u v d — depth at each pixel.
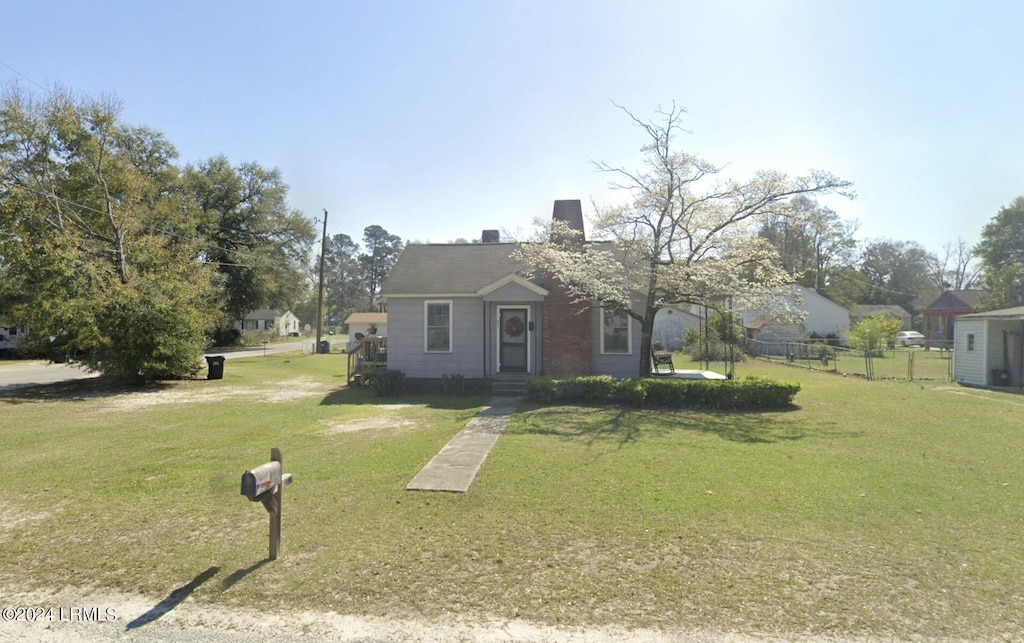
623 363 15.16
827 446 8.11
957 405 12.26
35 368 23.69
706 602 3.62
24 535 4.91
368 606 3.63
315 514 5.30
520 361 15.51
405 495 5.84
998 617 3.43
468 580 3.95
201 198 40.78
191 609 3.64
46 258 16.12
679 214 13.45
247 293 42.88
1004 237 45.06
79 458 7.80
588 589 3.80
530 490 5.95
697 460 7.21
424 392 15.28
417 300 15.67
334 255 93.19
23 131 19.44
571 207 17.42
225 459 7.67
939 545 4.51
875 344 32.22
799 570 4.05
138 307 16.67
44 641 3.32
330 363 28.12
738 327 28.58
